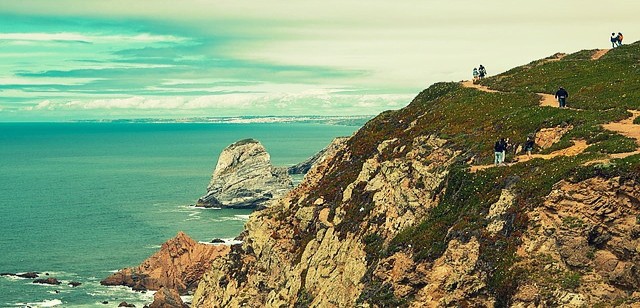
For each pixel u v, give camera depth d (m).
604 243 45.69
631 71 80.81
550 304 44.88
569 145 58.78
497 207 52.50
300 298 72.38
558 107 70.38
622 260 44.88
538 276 46.19
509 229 50.38
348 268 67.25
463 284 50.91
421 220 63.72
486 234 51.59
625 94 70.69
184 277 125.25
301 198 87.25
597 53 99.38
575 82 82.56
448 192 62.03
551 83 84.44
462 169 62.28
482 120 73.38
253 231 88.12
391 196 69.19
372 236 67.50
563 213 47.31
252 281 83.88
